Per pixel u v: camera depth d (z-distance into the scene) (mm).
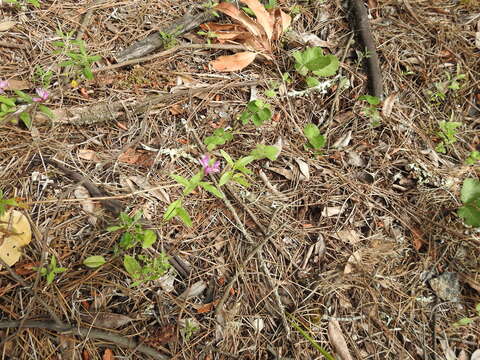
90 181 358
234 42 471
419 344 339
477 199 367
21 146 361
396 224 390
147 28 471
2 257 309
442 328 347
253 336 327
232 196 377
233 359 317
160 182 374
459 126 459
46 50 426
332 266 362
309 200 393
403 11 535
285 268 358
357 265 363
